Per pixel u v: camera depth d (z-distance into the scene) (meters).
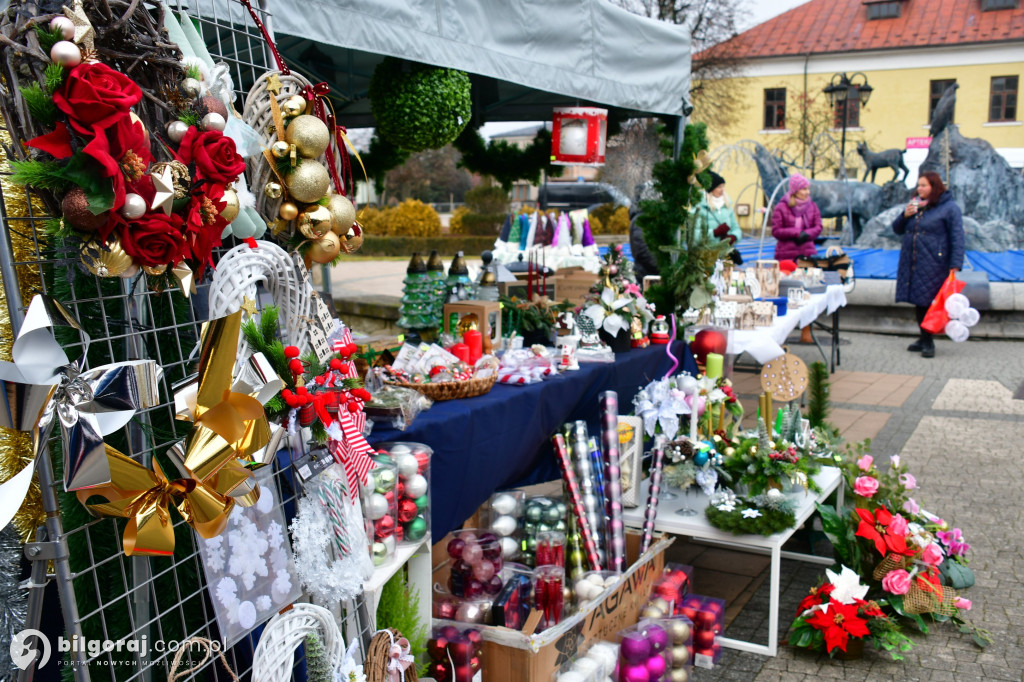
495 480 3.11
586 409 3.84
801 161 28.05
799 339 10.58
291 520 2.18
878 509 3.54
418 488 2.45
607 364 3.97
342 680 1.78
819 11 31.77
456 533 2.88
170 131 1.50
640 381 4.35
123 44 1.45
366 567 2.12
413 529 2.45
